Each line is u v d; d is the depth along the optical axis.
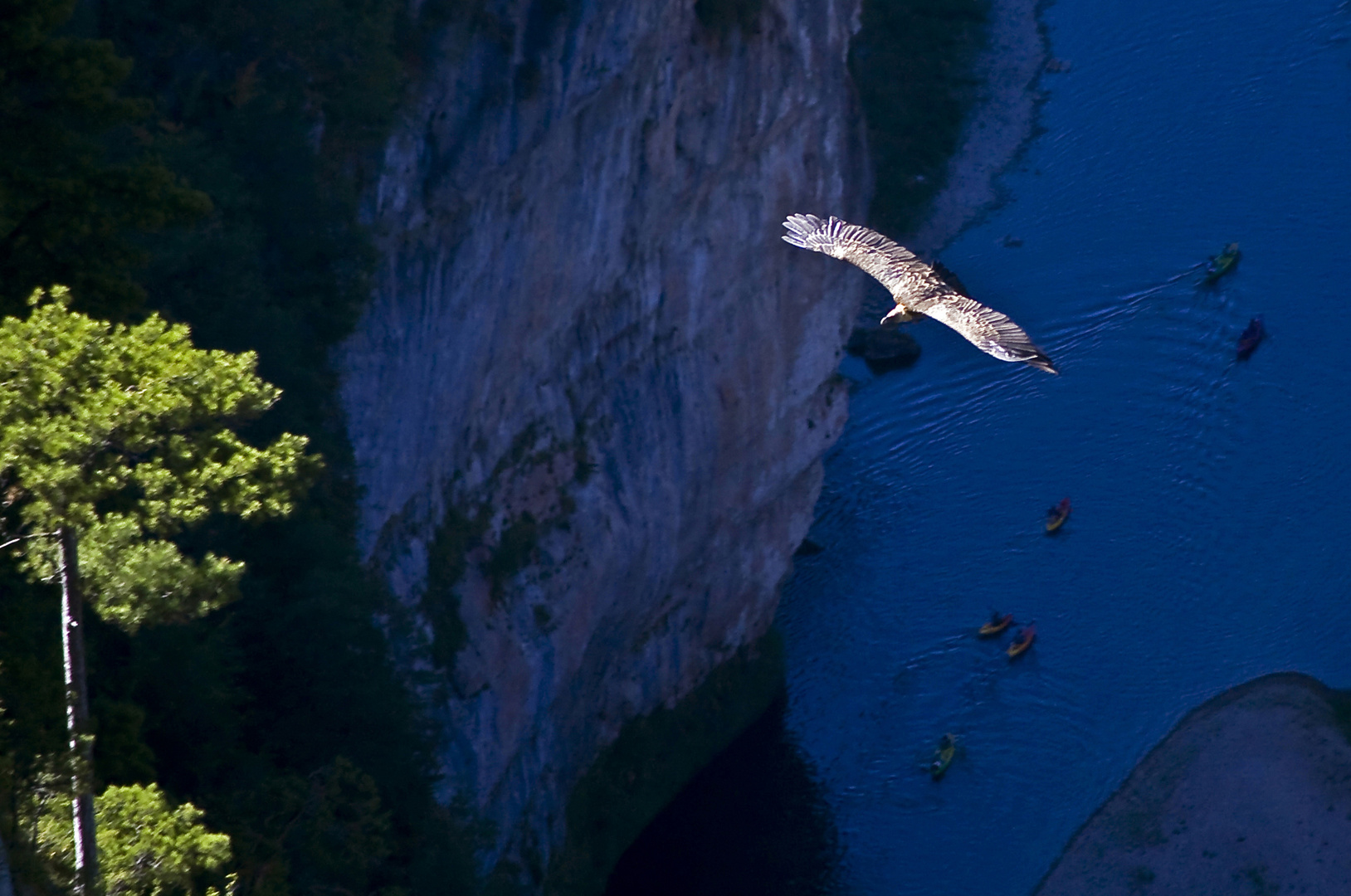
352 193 41.44
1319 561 64.69
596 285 50.97
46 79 26.80
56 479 20.98
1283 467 68.06
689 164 52.28
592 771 56.88
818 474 63.25
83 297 27.20
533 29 44.62
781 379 58.72
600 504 52.66
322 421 40.72
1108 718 60.88
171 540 34.75
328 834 31.81
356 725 37.75
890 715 61.66
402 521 45.09
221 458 23.12
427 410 44.84
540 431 51.09
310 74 40.97
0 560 25.36
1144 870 55.84
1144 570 65.50
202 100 39.91
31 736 23.05
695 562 58.91
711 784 59.34
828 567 67.31
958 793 59.00
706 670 61.44
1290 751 58.44
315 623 36.81
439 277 44.59
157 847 23.80
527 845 50.56
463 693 46.62
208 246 37.16
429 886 38.97
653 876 56.12
